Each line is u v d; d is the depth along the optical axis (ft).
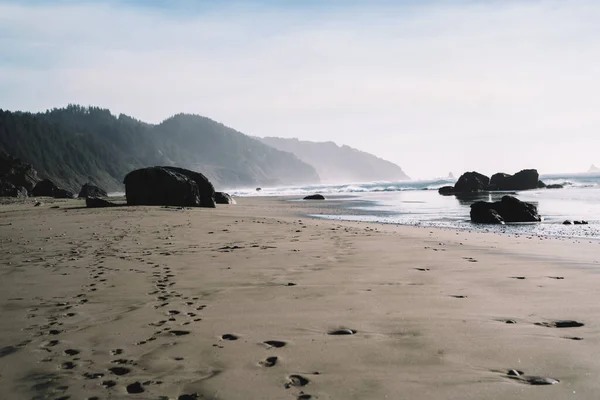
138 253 31.45
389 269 24.88
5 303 18.12
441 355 11.74
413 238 39.78
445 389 9.70
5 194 202.08
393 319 15.24
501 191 181.27
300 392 9.69
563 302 17.25
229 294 19.26
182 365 11.33
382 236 41.27
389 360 11.45
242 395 9.59
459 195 157.89
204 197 106.63
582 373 10.42
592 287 19.93
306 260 28.02
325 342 12.94
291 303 17.62
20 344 13.15
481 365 11.03
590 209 81.82
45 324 15.15
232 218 65.26
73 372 11.00
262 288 20.36
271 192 318.04
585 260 27.84
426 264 26.45
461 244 35.76
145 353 12.23
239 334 13.79
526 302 17.34
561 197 122.93
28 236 43.65
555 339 12.86
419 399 9.25
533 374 10.44
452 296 18.52
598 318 14.94
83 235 43.50
